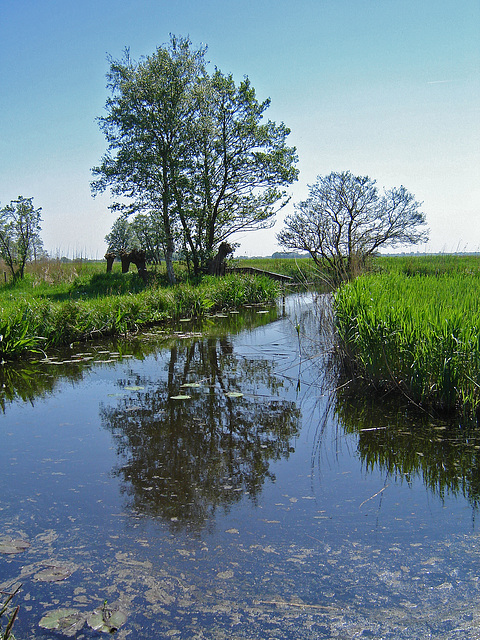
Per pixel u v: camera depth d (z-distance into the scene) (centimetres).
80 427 414
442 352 424
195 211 1769
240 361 670
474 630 171
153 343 820
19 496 288
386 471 321
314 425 415
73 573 211
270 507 272
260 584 202
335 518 258
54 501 281
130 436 391
